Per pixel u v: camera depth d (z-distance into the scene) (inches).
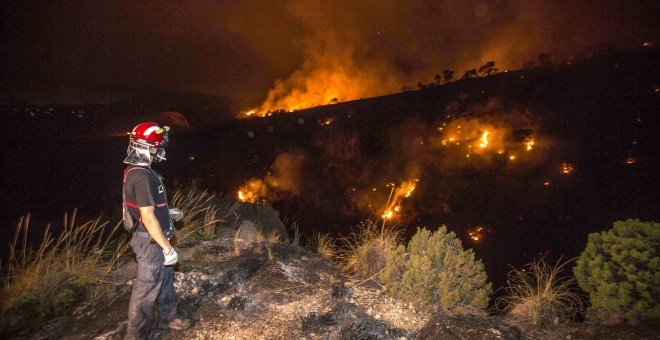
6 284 150.3
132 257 190.9
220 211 287.9
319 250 218.4
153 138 122.9
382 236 197.6
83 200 1066.1
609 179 1700.3
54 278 162.6
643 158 1733.5
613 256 140.3
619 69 2409.0
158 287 124.6
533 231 1581.0
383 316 145.1
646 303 131.1
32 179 1475.1
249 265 178.7
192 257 186.5
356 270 189.5
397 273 166.2
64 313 144.6
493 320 144.9
